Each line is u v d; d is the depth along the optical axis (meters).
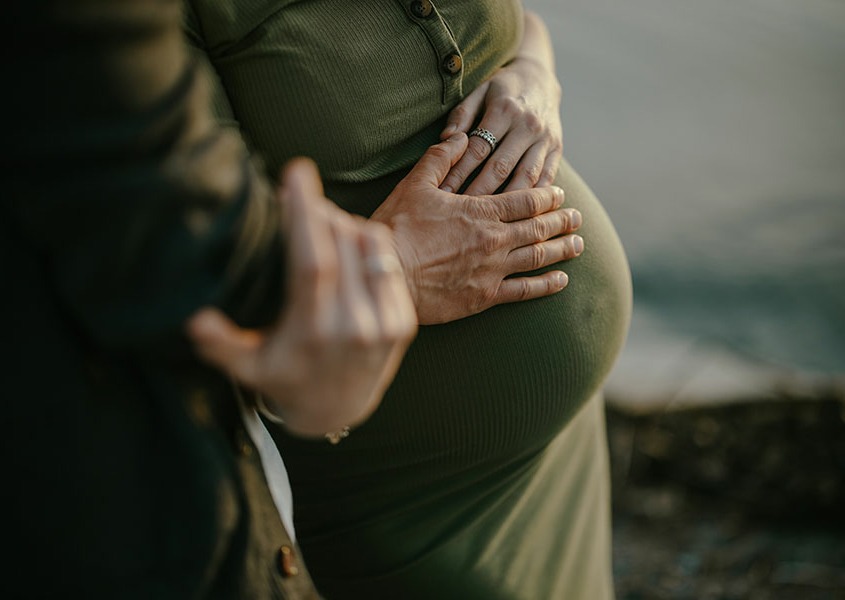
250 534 0.85
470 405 1.25
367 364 0.74
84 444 0.75
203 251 0.69
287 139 1.15
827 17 6.50
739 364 2.87
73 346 0.75
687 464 2.50
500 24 1.32
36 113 0.65
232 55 1.11
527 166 1.29
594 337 1.33
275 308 0.76
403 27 1.20
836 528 2.43
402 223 1.14
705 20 6.28
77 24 0.64
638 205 4.22
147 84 0.68
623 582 2.23
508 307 1.25
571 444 1.53
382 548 1.35
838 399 2.56
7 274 0.73
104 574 0.77
